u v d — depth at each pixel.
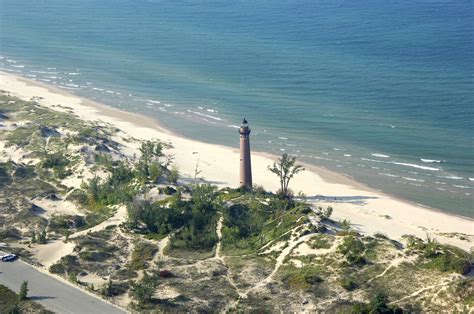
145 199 174.50
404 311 124.56
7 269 138.00
